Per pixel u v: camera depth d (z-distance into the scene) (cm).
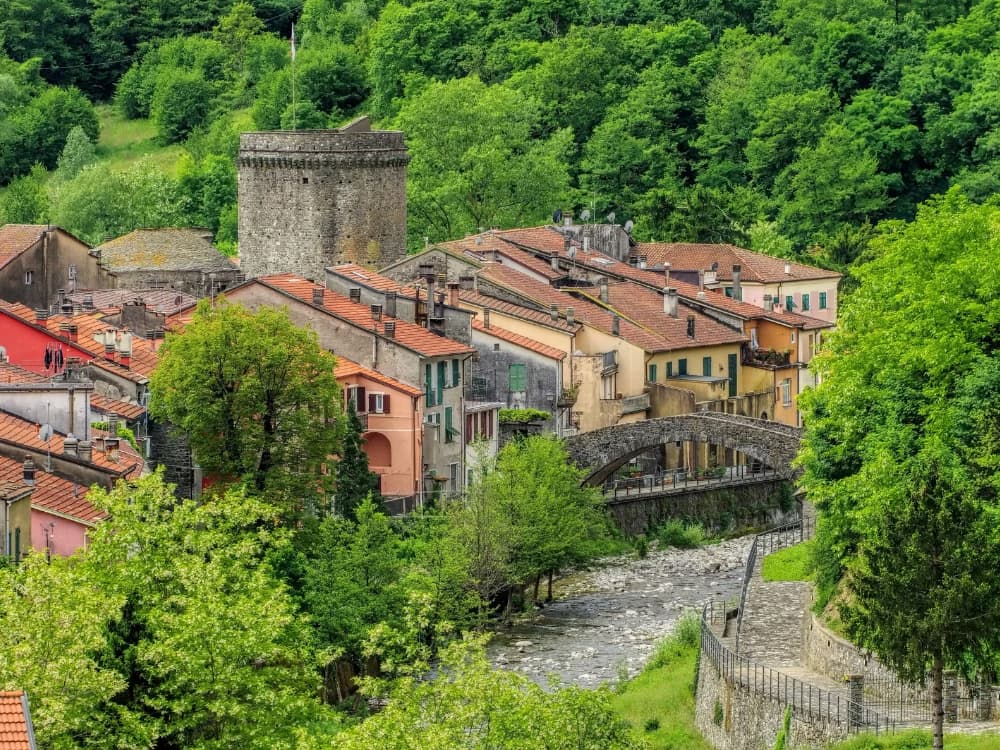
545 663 14750
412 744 9288
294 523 14950
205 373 14888
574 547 16862
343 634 13812
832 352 13538
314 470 15325
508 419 19575
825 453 12962
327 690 13725
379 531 14650
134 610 10812
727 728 12006
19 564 11156
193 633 10456
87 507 12862
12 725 7856
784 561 15788
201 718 10400
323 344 18012
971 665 10462
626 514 19088
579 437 19225
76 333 16712
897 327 12538
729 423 19725
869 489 11900
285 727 10531
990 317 12281
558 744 9644
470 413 18800
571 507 16900
